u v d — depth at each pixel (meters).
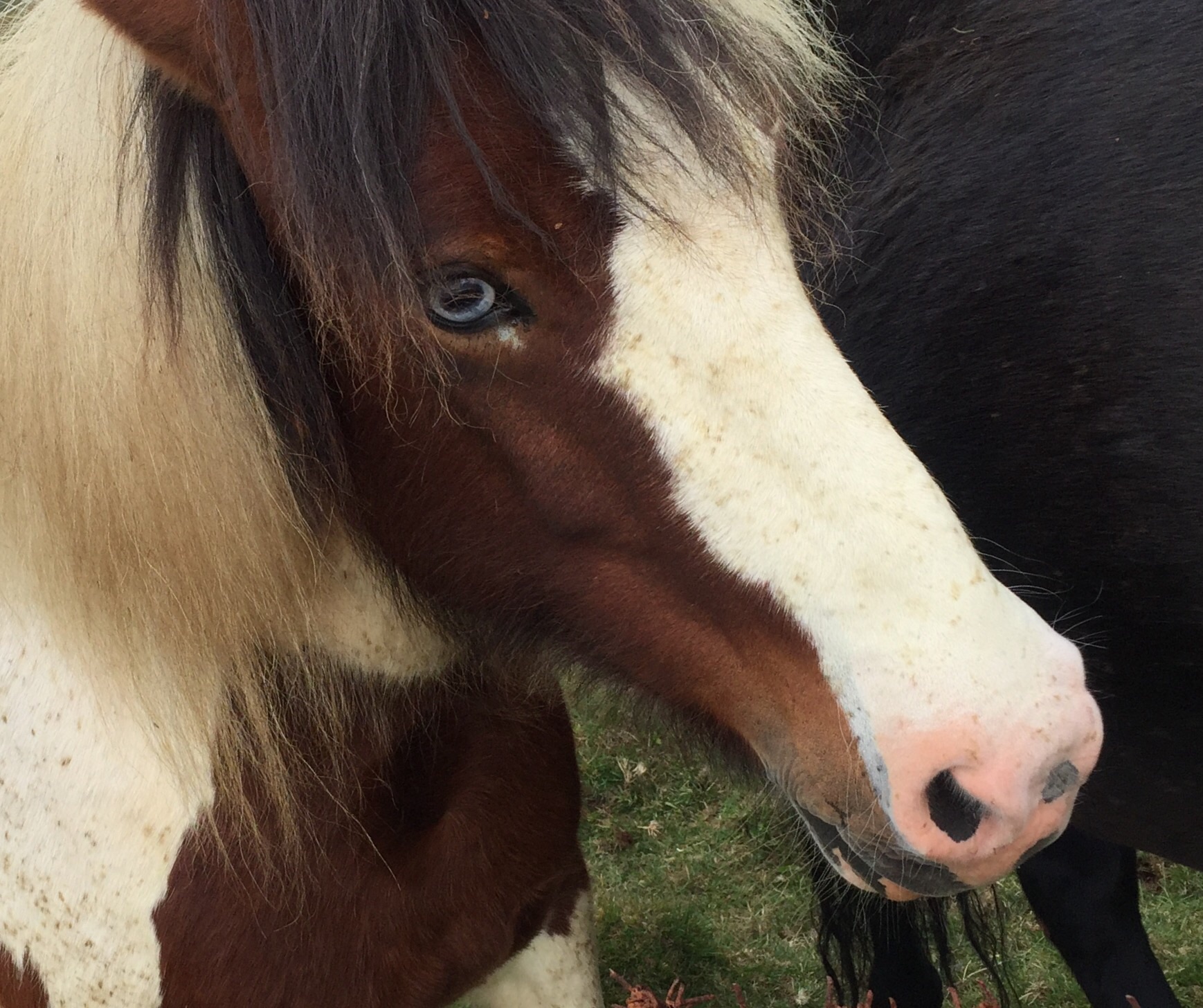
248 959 0.85
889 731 0.63
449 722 0.90
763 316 0.64
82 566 0.76
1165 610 0.81
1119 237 0.77
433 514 0.76
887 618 0.64
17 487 0.77
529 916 0.98
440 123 0.63
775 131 0.70
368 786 0.86
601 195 0.63
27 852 0.85
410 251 0.64
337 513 0.79
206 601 0.76
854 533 0.64
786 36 0.72
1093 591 0.84
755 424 0.64
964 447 0.86
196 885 0.83
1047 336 0.80
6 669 0.85
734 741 0.75
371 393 0.73
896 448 0.65
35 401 0.73
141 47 0.67
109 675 0.79
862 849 0.68
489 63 0.63
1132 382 0.78
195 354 0.71
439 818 0.90
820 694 0.66
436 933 0.91
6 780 0.85
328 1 0.62
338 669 0.84
